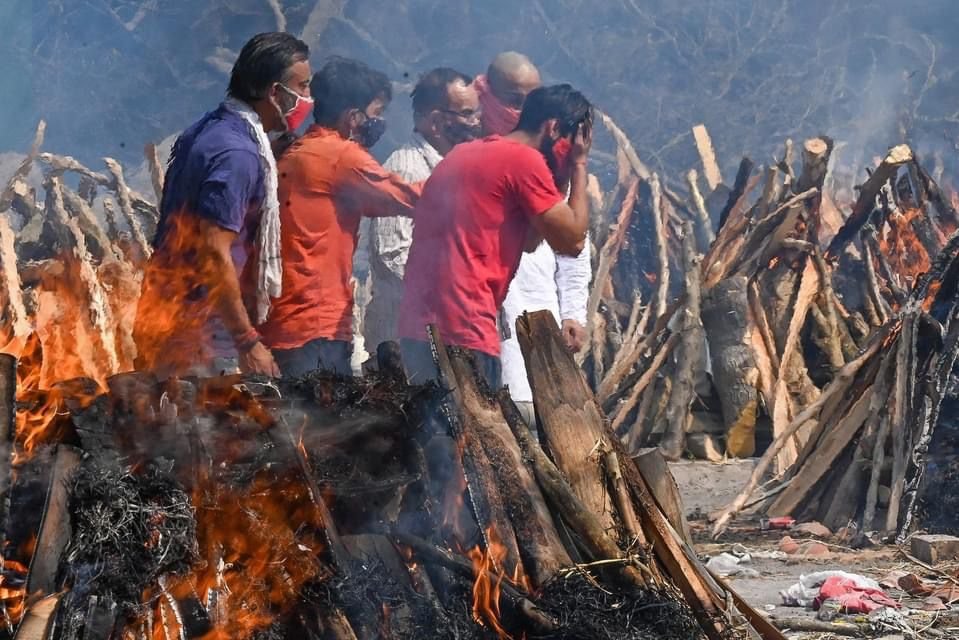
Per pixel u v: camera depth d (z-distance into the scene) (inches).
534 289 590.2
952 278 656.4
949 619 442.6
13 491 291.7
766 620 360.5
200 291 400.2
